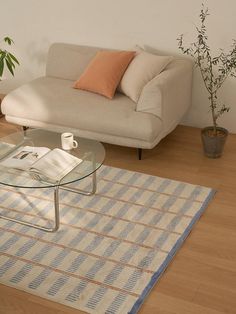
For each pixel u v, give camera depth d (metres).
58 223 4.22
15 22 6.24
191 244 4.11
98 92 5.36
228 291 3.69
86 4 5.82
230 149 5.41
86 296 3.64
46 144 4.58
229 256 3.99
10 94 5.49
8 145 4.57
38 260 3.94
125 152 5.35
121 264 3.91
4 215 4.42
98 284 3.73
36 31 6.19
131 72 5.30
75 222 4.34
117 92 5.45
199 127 5.86
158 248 4.05
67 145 4.47
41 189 4.75
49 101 5.32
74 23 5.97
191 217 4.39
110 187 4.79
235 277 3.80
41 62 6.34
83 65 5.75
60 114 5.22
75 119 5.16
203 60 5.55
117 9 5.71
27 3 6.08
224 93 5.61
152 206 4.53
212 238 4.18
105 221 4.35
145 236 4.18
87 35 5.97
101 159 4.39
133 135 4.96
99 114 5.09
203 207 4.51
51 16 6.04
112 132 5.05
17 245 4.09
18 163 4.27
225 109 5.42
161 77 5.08
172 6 5.47
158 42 5.69
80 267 3.88
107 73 5.31
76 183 4.83
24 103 5.38
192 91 5.72
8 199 4.63
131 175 4.98
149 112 5.02
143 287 3.71
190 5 5.40
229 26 5.34
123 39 5.82
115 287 3.71
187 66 5.43
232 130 5.73
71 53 5.82
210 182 4.87
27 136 4.70
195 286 3.73
